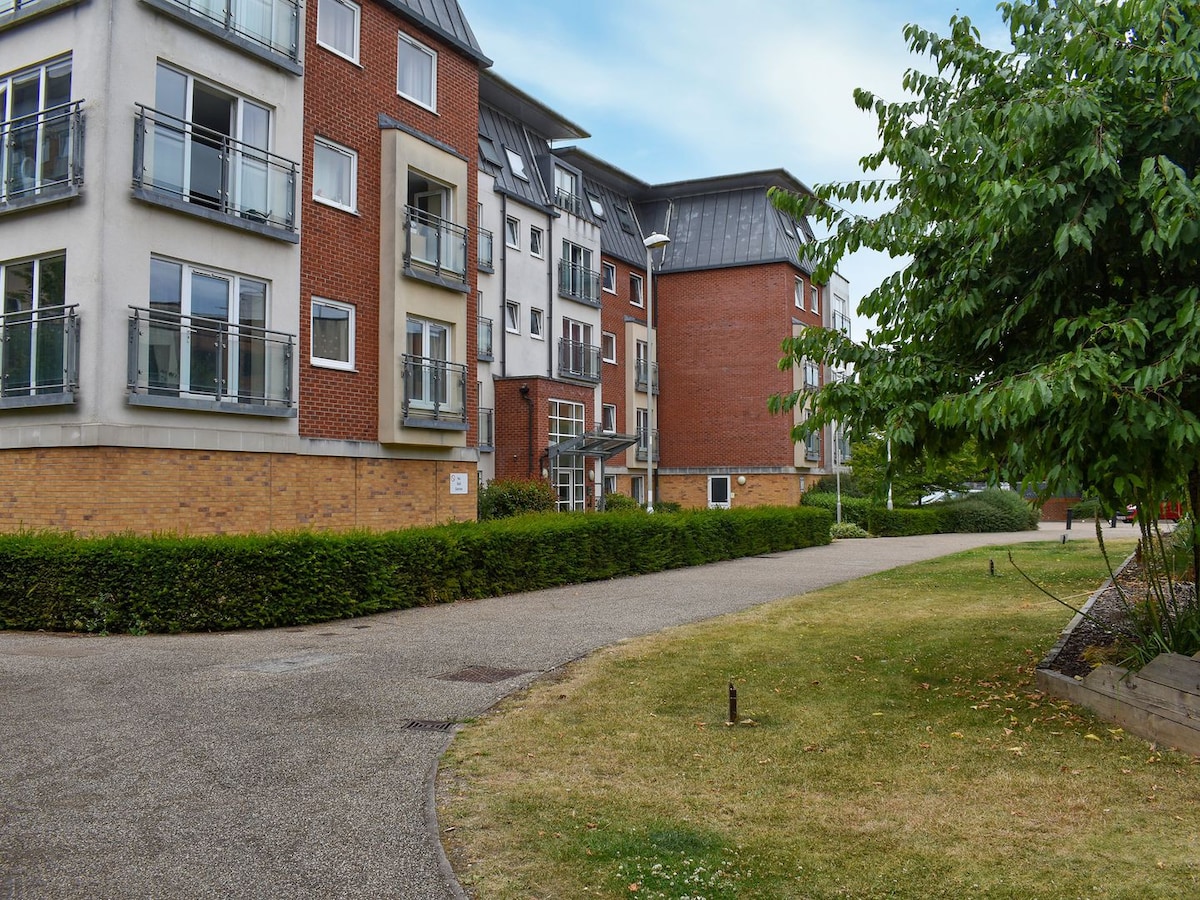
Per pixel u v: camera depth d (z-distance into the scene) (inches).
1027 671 293.6
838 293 1620.3
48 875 151.3
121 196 464.4
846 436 279.0
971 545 1023.0
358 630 398.3
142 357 469.1
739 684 286.8
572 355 1169.4
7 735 230.5
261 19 547.8
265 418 532.4
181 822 174.1
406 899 142.6
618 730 235.6
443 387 659.4
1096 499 258.1
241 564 400.2
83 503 449.7
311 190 573.0
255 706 260.7
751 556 868.6
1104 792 183.3
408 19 656.4
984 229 221.6
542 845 162.2
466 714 252.8
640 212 1494.8
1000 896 141.1
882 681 287.9
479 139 1038.4
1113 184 214.8
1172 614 287.4
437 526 535.2
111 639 371.6
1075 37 224.5
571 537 603.5
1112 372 206.4
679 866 152.5
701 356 1414.9
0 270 494.6
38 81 491.5
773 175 1423.5
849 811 177.2
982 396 211.0
